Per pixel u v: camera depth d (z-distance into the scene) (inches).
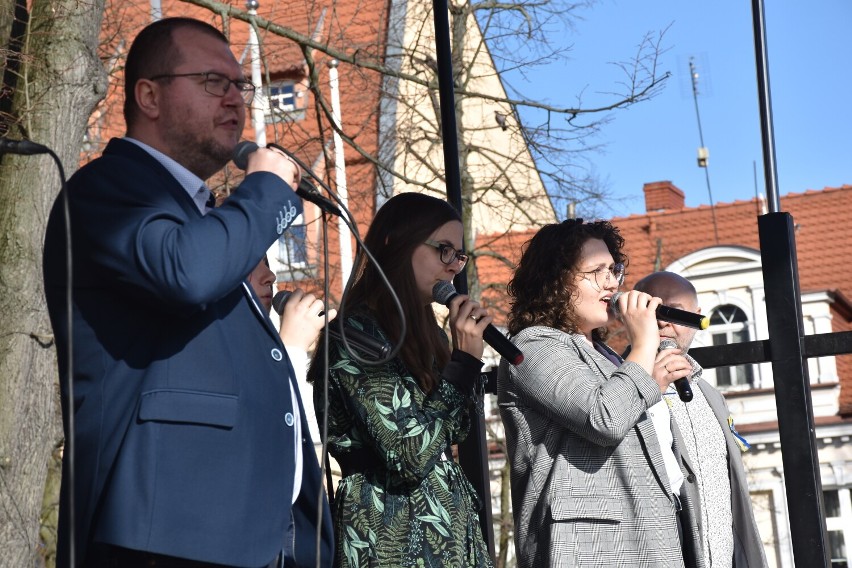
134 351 85.5
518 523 133.5
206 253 82.2
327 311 104.8
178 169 93.8
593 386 129.7
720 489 159.8
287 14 553.6
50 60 247.4
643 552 127.6
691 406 162.4
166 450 82.4
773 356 142.9
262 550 84.1
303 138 467.8
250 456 85.4
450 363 111.6
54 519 374.9
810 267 919.0
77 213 86.3
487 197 582.2
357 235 102.1
